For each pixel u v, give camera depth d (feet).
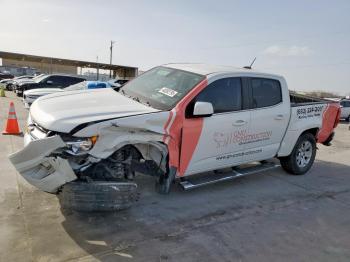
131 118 12.60
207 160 15.88
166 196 16.49
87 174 12.56
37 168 11.89
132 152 13.73
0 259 10.59
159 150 14.02
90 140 11.78
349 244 13.23
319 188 19.60
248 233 13.46
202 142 15.29
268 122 18.16
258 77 17.99
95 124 11.82
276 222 14.65
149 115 13.19
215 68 17.43
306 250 12.52
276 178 20.83
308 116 20.94
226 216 14.83
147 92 15.98
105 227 13.03
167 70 17.47
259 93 17.98
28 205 14.32
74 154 11.59
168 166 14.37
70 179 11.71
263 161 20.02
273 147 19.12
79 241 11.93
